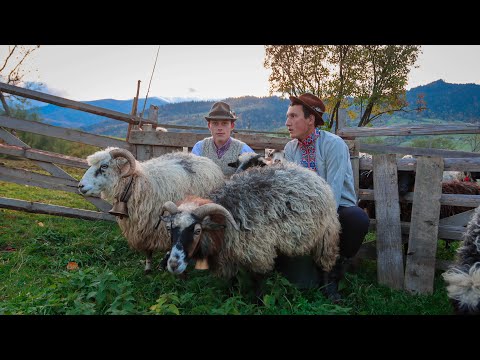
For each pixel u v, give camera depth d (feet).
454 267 9.87
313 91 40.81
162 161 15.60
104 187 14.94
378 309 11.88
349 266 15.20
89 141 20.81
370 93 39.47
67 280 12.13
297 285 12.76
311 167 13.83
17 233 19.17
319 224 11.94
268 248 11.43
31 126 20.72
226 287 12.39
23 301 11.68
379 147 28.40
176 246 10.24
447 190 17.65
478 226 9.95
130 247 16.65
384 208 14.46
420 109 42.65
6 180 21.24
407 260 14.03
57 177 21.42
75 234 19.29
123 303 10.77
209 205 10.65
